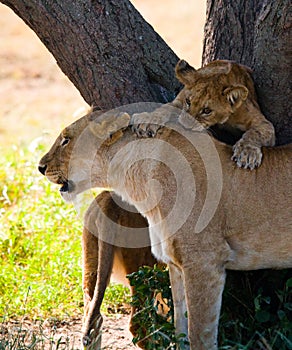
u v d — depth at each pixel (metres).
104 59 9.86
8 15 35.56
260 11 9.45
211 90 9.16
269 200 8.38
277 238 8.41
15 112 24.95
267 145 8.77
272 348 8.66
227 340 8.65
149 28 10.09
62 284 11.90
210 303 8.42
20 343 9.07
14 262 12.60
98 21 9.82
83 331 9.52
